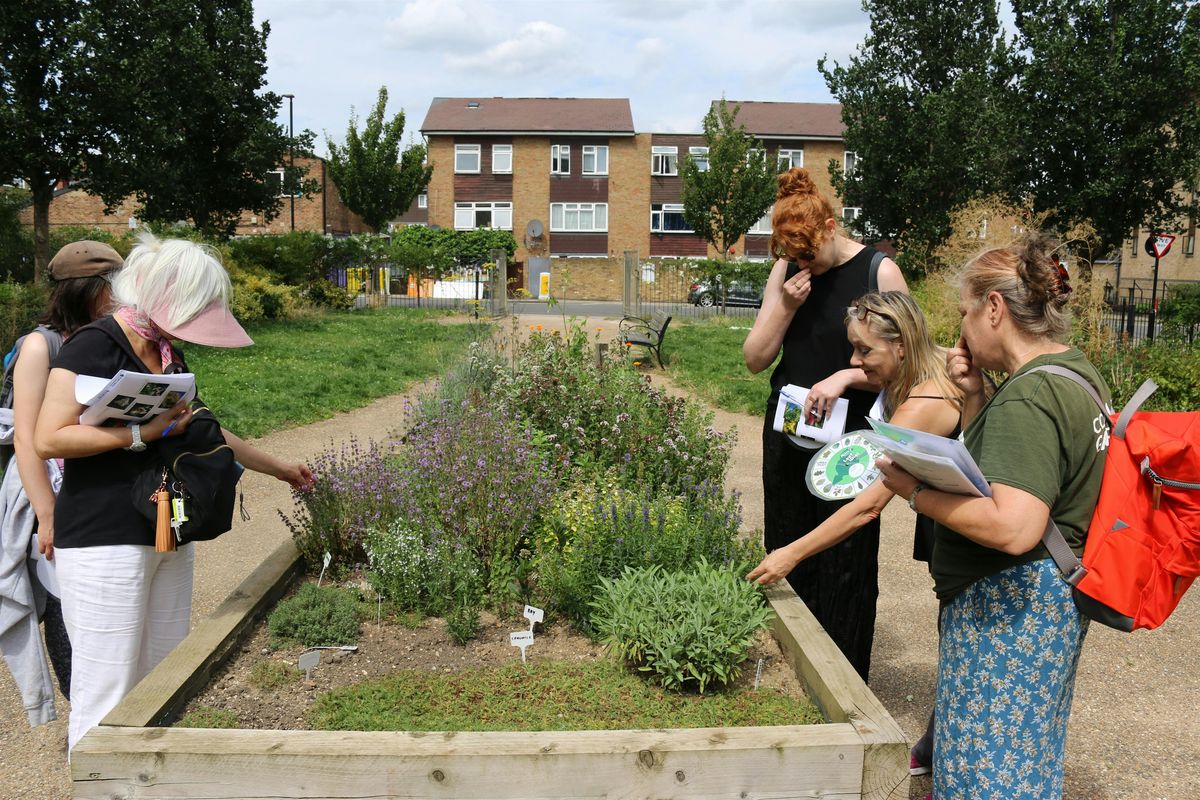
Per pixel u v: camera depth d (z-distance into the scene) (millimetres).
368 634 3504
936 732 2414
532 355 8688
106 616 2791
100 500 2754
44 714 3322
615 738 2377
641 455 5551
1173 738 3850
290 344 17109
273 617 3379
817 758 2367
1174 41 16000
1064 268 2197
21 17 15695
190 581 3158
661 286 29781
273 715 2826
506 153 47062
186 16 19516
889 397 2975
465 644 3451
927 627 5008
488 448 4633
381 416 10914
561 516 4203
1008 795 2221
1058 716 2262
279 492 7555
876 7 21969
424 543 3908
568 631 3615
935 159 20781
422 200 52250
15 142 15914
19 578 3227
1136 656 4695
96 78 16500
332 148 37594
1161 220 16984
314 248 25625
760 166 36969
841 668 2898
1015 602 2178
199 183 22609
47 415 2641
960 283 2316
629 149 46906
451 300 32188
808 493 3492
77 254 3078
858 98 22016
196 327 2768
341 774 2279
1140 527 2074
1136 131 16312
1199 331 17812
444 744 2330
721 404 11727
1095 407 2121
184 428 2811
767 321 3459
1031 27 16656
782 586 3586
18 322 11938
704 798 2352
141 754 2283
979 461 2150
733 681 3111
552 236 47500
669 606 3135
